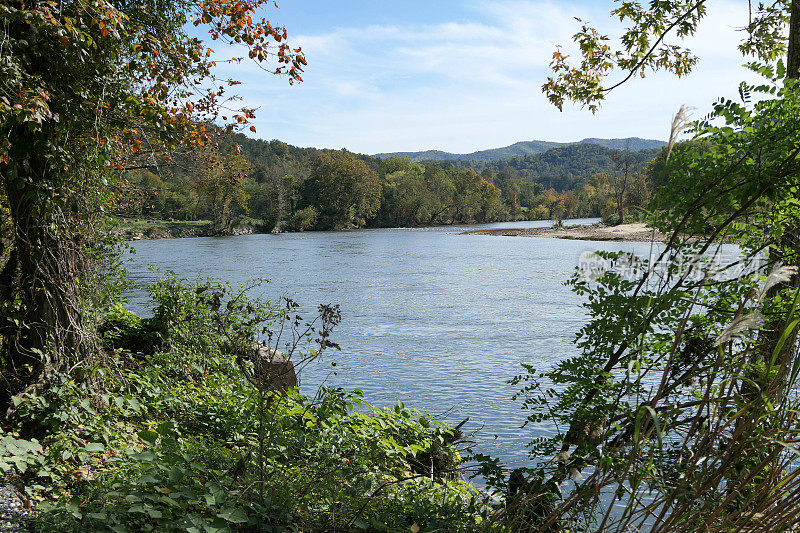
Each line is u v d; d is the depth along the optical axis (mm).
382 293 27797
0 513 4094
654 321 3941
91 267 7285
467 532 4348
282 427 5633
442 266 40969
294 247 61656
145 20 7438
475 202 150375
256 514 3963
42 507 3898
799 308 3057
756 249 4004
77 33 5609
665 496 2824
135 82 7180
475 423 10617
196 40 8016
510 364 15023
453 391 12742
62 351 6387
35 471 4805
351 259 46938
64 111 6035
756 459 2912
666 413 2803
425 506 4848
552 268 38844
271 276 34250
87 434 5578
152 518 3863
